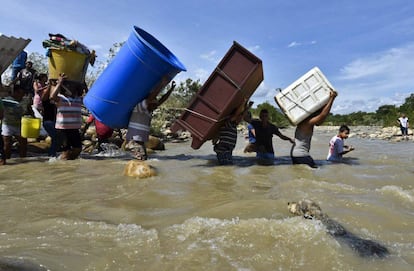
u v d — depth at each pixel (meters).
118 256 2.99
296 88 7.82
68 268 2.78
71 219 3.86
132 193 5.04
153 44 8.24
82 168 7.11
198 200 4.65
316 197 4.67
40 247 3.16
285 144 14.29
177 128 7.92
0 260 2.84
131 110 8.20
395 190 5.07
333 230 3.43
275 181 5.96
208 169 7.18
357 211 4.09
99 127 9.94
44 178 6.11
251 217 3.89
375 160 8.88
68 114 8.27
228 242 3.22
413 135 22.23
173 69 7.84
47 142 10.55
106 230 3.55
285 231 3.41
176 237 3.35
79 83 8.49
